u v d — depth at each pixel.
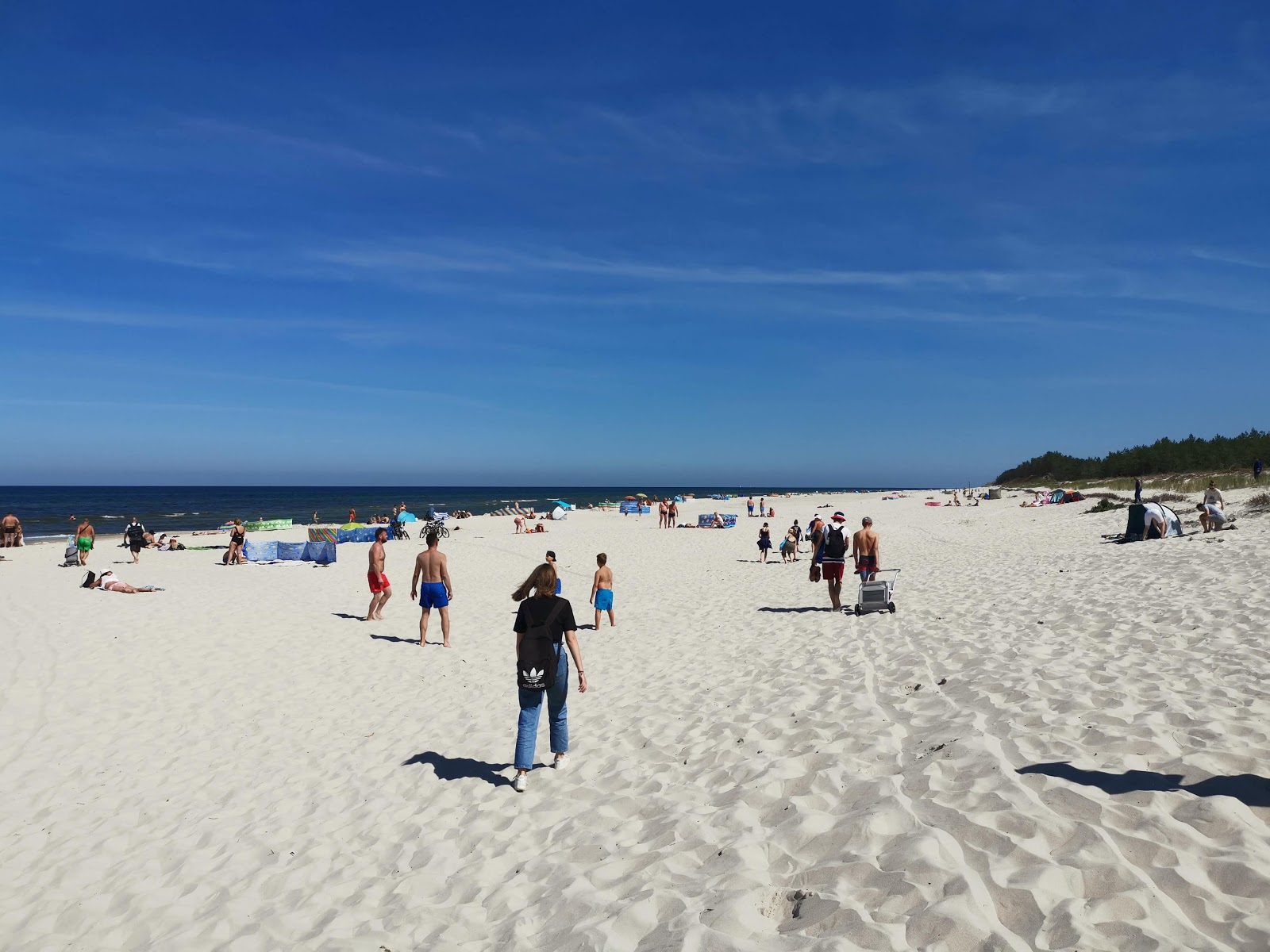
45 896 4.62
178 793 6.09
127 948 3.99
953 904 2.85
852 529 31.53
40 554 27.58
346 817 5.39
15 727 7.64
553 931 3.39
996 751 4.36
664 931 3.14
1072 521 27.00
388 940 3.65
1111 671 6.04
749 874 3.48
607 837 4.38
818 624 10.68
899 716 5.75
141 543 24.72
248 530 38.75
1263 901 2.66
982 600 10.62
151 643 10.88
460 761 6.30
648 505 59.53
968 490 73.81
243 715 8.00
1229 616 7.32
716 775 5.08
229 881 4.60
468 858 4.52
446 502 105.38
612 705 7.58
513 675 9.36
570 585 18.89
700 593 16.05
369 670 9.78
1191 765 3.84
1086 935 2.59
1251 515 18.72
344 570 22.22
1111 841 3.16
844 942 2.75
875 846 3.49
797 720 5.99
